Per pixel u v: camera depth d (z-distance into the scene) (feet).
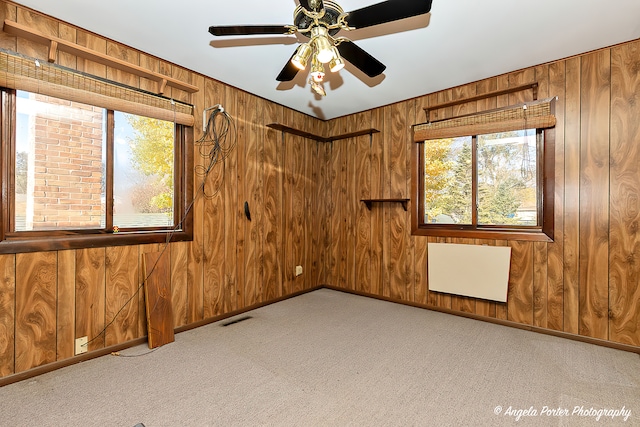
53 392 6.22
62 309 7.24
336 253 14.42
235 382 6.63
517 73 9.66
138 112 8.29
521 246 9.64
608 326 8.36
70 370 7.07
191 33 7.72
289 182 13.12
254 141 11.66
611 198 8.32
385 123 12.75
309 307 11.85
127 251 8.34
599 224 8.48
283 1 6.56
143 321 8.64
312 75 6.43
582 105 8.68
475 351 8.11
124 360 7.59
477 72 9.79
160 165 9.15
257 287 11.79
